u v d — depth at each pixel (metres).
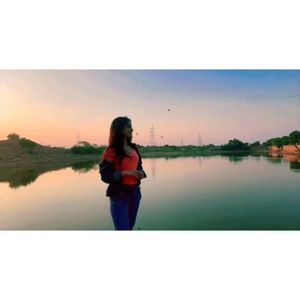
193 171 12.03
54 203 6.04
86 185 8.80
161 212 4.99
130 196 2.20
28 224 4.41
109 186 2.17
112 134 2.14
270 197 6.15
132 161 2.17
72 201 6.22
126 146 2.21
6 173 13.61
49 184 9.20
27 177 11.52
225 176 9.95
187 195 6.58
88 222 4.47
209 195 6.54
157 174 11.03
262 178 9.14
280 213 4.78
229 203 5.63
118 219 2.15
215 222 4.31
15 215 5.00
